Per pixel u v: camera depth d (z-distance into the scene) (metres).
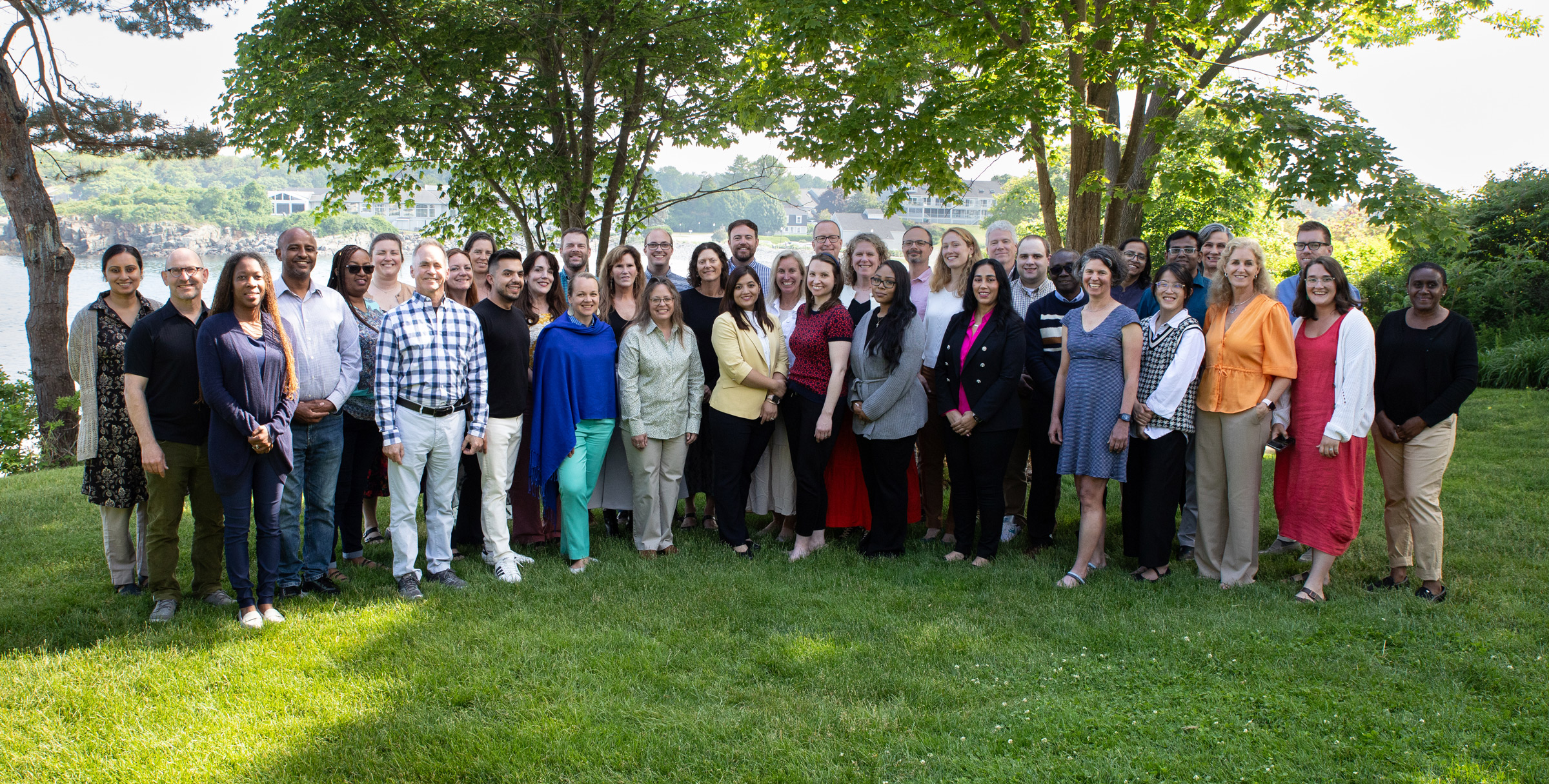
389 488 5.08
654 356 5.11
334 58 13.18
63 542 5.55
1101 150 10.14
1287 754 2.96
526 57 14.36
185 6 13.98
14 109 12.44
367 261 4.82
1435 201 8.78
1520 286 14.04
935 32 9.84
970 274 5.06
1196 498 5.08
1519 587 4.41
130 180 79.31
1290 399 4.57
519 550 5.43
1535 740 3.02
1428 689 3.37
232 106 13.42
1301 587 4.56
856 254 5.61
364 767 2.93
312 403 4.37
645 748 3.03
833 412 5.07
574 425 4.94
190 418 4.17
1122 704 3.33
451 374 4.55
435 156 14.21
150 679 3.51
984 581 4.77
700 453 5.85
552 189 14.51
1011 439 5.00
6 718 3.21
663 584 4.70
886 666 3.71
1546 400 10.28
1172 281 4.64
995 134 8.94
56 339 12.71
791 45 9.98
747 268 5.15
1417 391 4.36
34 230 12.57
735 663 3.74
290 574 4.55
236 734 3.13
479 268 5.59
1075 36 8.79
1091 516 4.75
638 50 14.07
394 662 3.71
